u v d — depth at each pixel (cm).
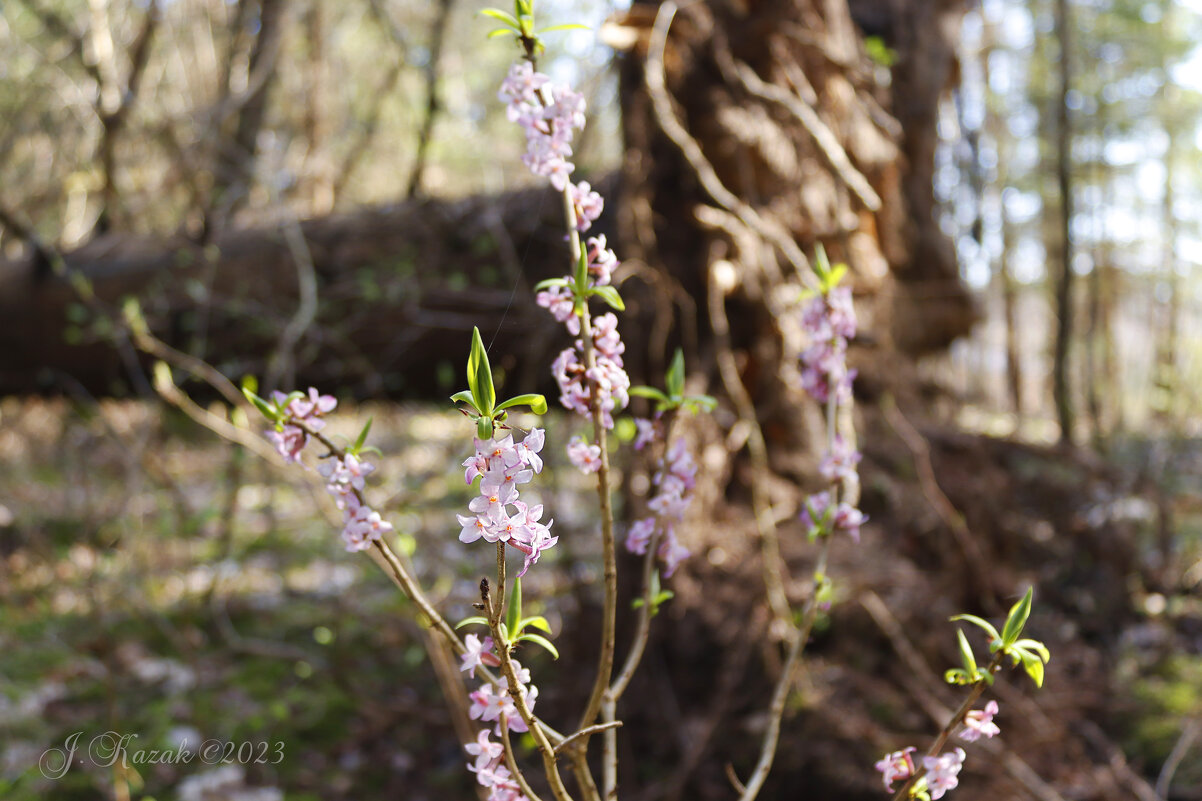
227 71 484
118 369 377
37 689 287
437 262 328
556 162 79
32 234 356
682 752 217
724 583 229
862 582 224
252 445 214
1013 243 1139
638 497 228
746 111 249
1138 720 232
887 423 270
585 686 248
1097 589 282
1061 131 498
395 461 398
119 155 507
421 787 250
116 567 357
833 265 259
